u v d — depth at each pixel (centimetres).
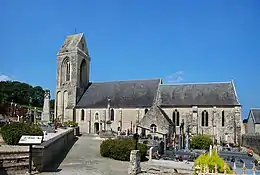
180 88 5928
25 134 2180
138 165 1962
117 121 5894
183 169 2164
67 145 3341
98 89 6669
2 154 1567
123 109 5900
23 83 11031
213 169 1412
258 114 5966
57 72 6875
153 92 5997
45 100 4959
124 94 6222
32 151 1773
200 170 1372
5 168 1550
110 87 6556
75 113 6369
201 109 5491
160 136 4722
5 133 2181
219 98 5488
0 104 5384
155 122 4966
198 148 4350
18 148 1875
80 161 2295
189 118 5509
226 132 5272
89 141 3925
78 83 6662
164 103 5734
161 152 3319
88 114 6209
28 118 4944
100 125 6028
